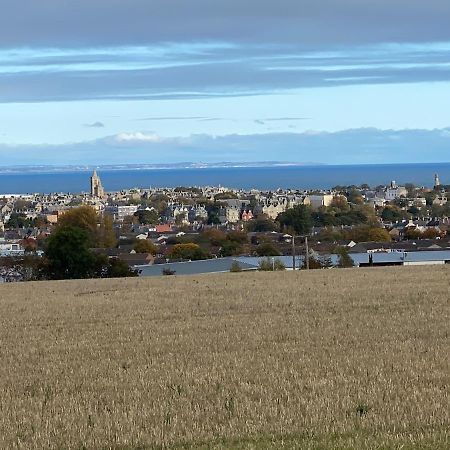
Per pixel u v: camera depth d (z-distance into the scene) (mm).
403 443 16406
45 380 24141
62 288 62250
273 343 29812
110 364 26484
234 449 16453
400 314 37344
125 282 66312
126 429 18188
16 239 189125
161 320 38156
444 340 29688
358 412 19094
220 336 31969
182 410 19719
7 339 33281
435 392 20938
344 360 25734
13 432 18312
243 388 21891
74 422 18922
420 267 73500
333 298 45000
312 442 16703
